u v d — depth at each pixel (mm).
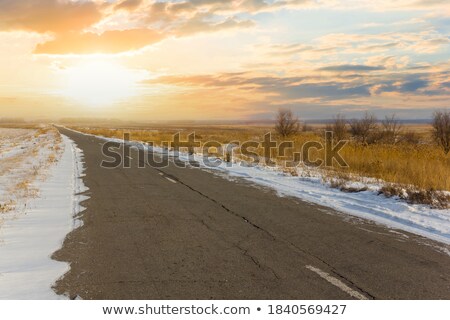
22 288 4672
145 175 15133
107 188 11961
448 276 5086
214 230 7219
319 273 5102
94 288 4633
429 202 9508
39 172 15742
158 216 8328
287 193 11281
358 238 6766
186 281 4805
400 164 14680
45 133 77188
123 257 5699
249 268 5254
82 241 6512
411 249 6184
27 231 7141
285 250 6055
